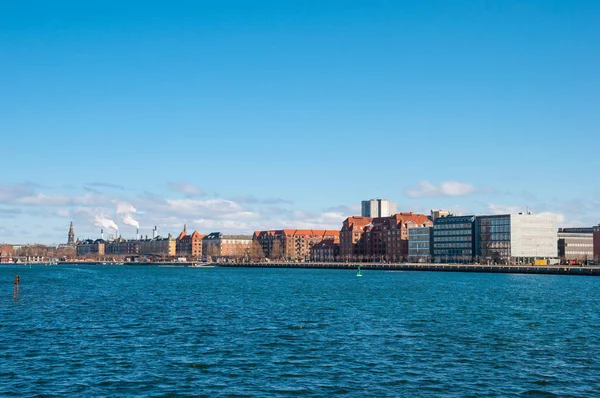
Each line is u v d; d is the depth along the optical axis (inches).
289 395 2042.3
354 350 2716.5
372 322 3597.4
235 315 3951.8
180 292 6225.4
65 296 5625.0
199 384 2164.1
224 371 2341.3
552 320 3740.2
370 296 5561.0
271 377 2256.4
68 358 2556.6
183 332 3211.1
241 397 2022.6
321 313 4065.0
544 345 2849.4
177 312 4143.7
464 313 4087.1
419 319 3747.5
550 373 2317.9
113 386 2135.8
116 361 2503.7
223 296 5610.2
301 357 2576.3
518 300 5137.8
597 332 3253.0
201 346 2812.5
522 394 2059.5
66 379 2222.0
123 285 7716.5
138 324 3521.2
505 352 2682.1
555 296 5620.1
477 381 2206.0
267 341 2935.5
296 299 5216.5
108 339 3002.0
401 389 2107.5
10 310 4288.9
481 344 2864.2
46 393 2050.9
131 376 2266.2
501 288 6879.9
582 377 2262.6
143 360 2522.1
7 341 2947.8
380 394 2052.2
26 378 2234.3
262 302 4916.3
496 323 3575.3
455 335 3115.2
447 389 2108.8
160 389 2101.4
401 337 3051.2
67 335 3127.5
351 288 6865.2
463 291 6314.0
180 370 2356.1
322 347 2783.0
